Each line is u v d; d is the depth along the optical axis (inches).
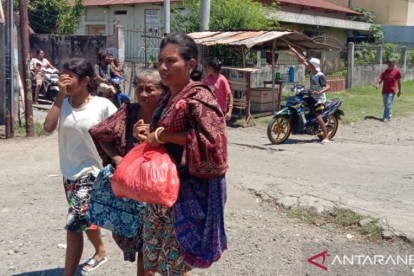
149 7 913.5
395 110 674.8
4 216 226.2
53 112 151.8
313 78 426.0
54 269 173.2
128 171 119.2
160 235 126.6
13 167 319.6
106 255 181.5
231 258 177.3
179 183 118.6
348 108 666.2
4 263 178.1
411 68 1090.7
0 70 473.4
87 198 148.7
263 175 289.3
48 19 937.5
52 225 214.2
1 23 468.1
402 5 1289.4
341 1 1337.4
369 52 954.1
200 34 575.2
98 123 148.6
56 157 347.3
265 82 600.1
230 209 227.3
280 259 176.2
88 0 995.3
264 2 896.9
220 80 352.5
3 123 484.4
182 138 117.8
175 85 122.0
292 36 551.8
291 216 216.8
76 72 151.6
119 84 397.4
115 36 621.0
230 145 419.2
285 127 430.0
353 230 198.8
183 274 123.4
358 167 318.7
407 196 241.6
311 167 318.7
